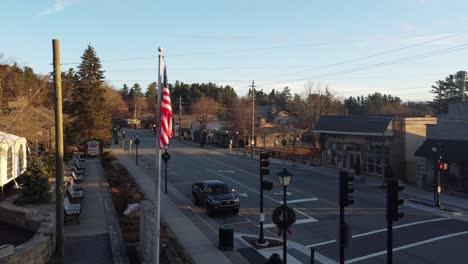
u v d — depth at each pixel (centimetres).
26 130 3175
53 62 1371
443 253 1600
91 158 4828
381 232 1897
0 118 2995
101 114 5612
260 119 8088
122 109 16012
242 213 2286
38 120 3594
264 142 7375
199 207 2445
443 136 3155
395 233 1889
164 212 2281
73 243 1510
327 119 4416
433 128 3244
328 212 2292
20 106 3328
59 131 1377
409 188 3169
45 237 1307
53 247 1384
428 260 1521
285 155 5725
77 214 1766
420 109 12662
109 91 14162
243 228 1981
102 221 1825
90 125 5469
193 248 1633
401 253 1602
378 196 2817
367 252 1609
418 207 2483
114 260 1328
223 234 1606
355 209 2389
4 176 2103
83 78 5622
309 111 7644
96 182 2916
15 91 4669
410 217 2216
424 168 3169
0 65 4384
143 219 1406
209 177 3631
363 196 2812
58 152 1372
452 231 1922
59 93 1375
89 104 5484
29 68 7431
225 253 1578
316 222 2081
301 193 2869
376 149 3794
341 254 1215
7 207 1633
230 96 16700
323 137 4566
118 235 1609
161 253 1458
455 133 3066
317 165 4584
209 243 1703
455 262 1498
